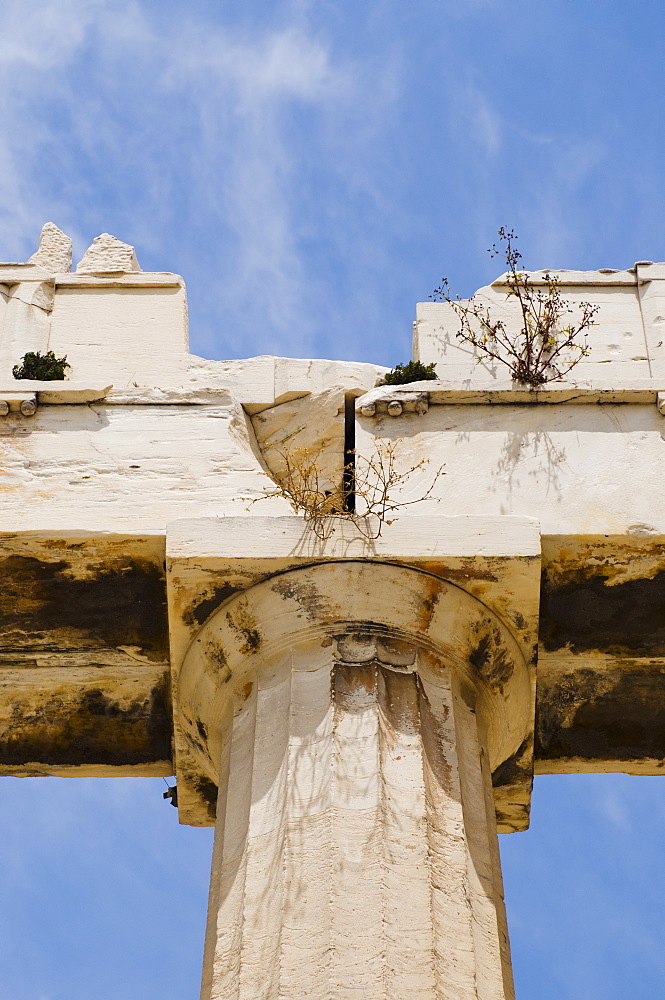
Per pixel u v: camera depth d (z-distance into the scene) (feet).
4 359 68.69
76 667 63.62
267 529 58.80
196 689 60.49
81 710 64.69
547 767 66.18
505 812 64.44
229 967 49.03
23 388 64.90
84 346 69.62
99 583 61.36
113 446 64.08
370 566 58.34
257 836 52.37
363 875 49.55
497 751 60.80
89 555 60.90
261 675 58.54
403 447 63.57
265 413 67.72
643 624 62.13
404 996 46.16
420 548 58.34
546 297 70.23
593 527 60.80
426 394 64.44
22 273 71.51
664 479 62.23
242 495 62.75
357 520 58.90
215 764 60.85
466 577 58.49
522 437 63.67
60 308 70.79
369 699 55.62
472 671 59.47
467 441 63.62
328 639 57.98
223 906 51.29
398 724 55.26
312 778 53.11
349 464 63.77
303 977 46.83
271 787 54.08
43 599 61.67
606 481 62.28
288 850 50.62
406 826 51.44
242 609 58.95
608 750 65.77
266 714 56.75
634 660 63.36
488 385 64.64
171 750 65.05
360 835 50.72
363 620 58.34
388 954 47.29
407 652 58.13
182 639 60.18
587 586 61.26
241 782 55.67
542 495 61.93
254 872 51.13
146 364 69.00
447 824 52.54
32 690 64.23
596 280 70.74
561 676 64.13
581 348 68.39
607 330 69.31
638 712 65.10
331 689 55.93
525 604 58.95
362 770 52.90
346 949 47.37
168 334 70.13
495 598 58.90
